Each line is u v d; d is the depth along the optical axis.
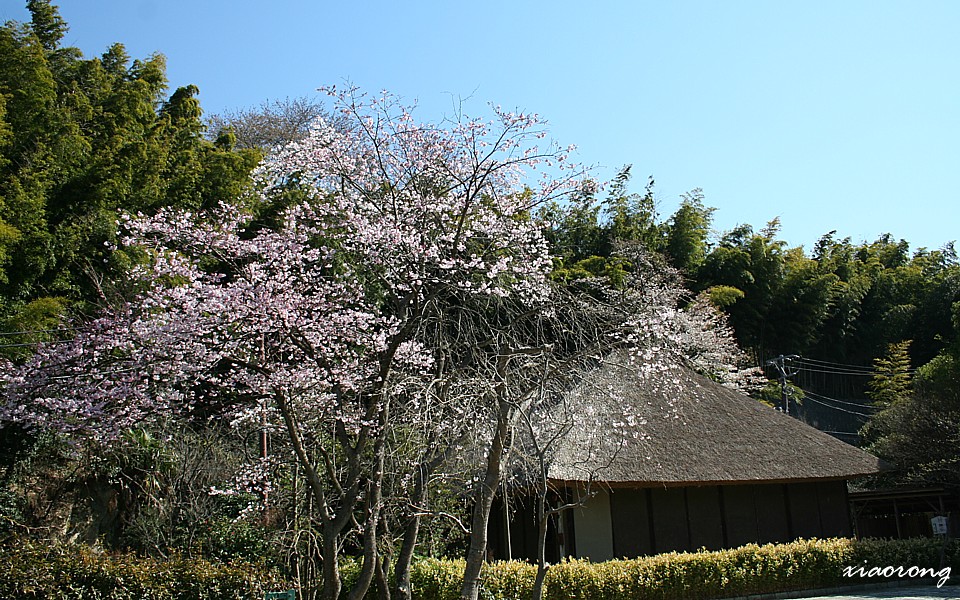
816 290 29.23
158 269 8.66
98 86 17.08
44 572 7.88
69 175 13.95
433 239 9.16
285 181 10.46
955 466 17.33
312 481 7.43
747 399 16.94
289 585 8.83
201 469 11.00
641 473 12.82
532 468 9.02
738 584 12.38
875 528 20.59
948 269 36.84
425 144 9.62
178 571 8.30
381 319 8.86
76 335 8.72
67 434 8.51
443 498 10.66
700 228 27.44
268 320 8.10
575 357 8.41
